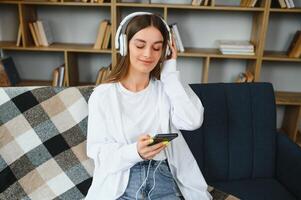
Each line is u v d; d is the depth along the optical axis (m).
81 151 1.31
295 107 2.52
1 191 1.20
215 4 2.44
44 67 2.78
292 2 2.23
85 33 2.67
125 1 2.50
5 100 1.25
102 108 1.14
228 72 2.73
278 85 2.74
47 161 1.27
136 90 1.18
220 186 1.41
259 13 2.33
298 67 2.67
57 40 2.69
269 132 1.52
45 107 1.29
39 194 1.23
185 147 1.23
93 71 2.78
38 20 2.54
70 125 1.31
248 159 1.49
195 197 1.21
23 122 1.25
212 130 1.46
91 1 2.30
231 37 2.63
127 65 1.15
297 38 2.39
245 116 1.50
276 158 1.53
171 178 1.19
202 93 1.48
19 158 1.24
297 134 2.66
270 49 2.62
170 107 1.20
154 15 1.10
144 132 1.14
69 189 1.27
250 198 1.31
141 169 1.11
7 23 2.65
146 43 1.07
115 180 1.09
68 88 1.34
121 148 1.05
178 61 2.72
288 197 1.32
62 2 2.29
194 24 2.60
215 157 1.46
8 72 2.49
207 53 2.43
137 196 1.08
